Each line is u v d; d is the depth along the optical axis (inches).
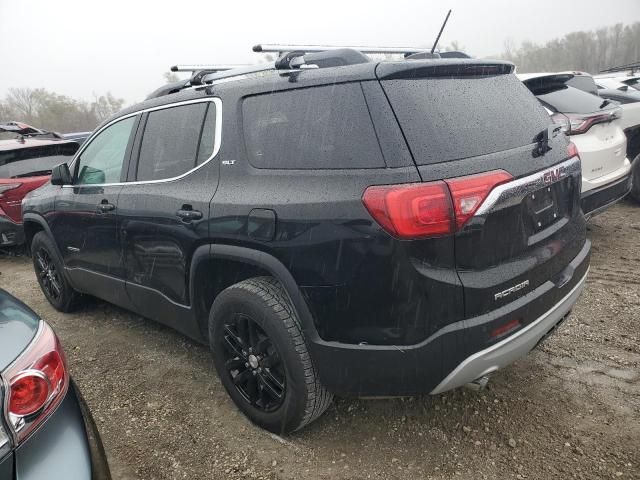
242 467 92.5
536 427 96.4
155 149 117.7
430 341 76.8
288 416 93.4
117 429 105.6
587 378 109.9
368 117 79.7
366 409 105.5
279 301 90.2
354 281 78.5
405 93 80.6
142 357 135.6
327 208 79.9
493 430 96.7
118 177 127.8
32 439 58.0
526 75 199.2
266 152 92.9
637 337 124.6
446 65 86.7
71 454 59.1
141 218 115.1
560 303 93.6
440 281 75.4
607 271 168.4
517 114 94.6
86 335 152.2
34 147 247.4
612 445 90.4
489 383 110.7
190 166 107.2
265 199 88.1
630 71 394.6
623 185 189.6
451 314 76.8
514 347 83.4
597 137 180.9
